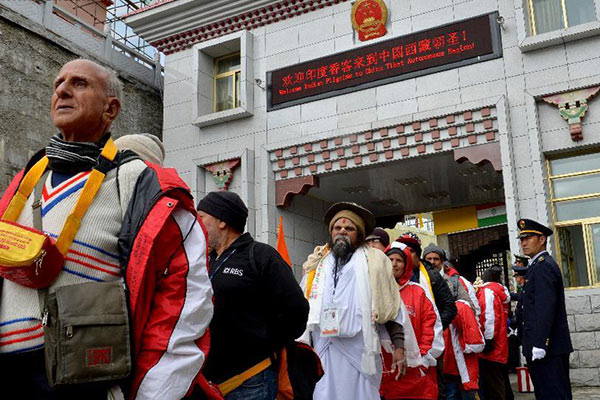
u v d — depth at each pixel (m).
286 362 2.95
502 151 9.99
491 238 15.41
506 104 10.16
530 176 9.81
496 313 6.64
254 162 12.47
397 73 11.29
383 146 11.27
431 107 10.85
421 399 4.25
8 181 10.38
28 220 1.80
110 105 1.99
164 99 13.78
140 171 1.84
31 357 1.66
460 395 5.89
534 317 4.49
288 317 2.88
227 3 12.92
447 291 5.47
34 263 1.55
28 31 11.26
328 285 3.93
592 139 9.57
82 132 1.92
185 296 1.71
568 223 9.67
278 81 12.52
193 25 13.48
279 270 2.92
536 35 10.09
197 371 1.68
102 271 1.71
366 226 4.17
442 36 11.00
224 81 13.66
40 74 11.41
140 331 1.64
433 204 14.89
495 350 6.61
